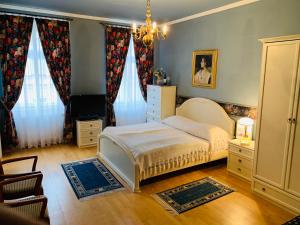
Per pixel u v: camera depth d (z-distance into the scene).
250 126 3.77
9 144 4.74
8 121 4.64
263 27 3.65
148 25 3.10
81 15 5.04
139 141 3.71
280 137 2.88
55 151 4.80
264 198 3.12
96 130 5.21
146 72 5.98
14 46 4.49
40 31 4.67
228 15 4.18
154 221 2.66
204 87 4.82
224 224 2.62
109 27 5.34
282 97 2.82
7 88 4.54
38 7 4.48
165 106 5.45
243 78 4.04
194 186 3.45
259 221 2.68
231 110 4.26
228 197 3.17
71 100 5.04
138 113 6.07
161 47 6.00
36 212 1.98
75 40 5.10
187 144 3.68
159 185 3.47
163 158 3.44
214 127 4.13
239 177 3.70
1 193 2.23
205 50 4.69
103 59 5.50
